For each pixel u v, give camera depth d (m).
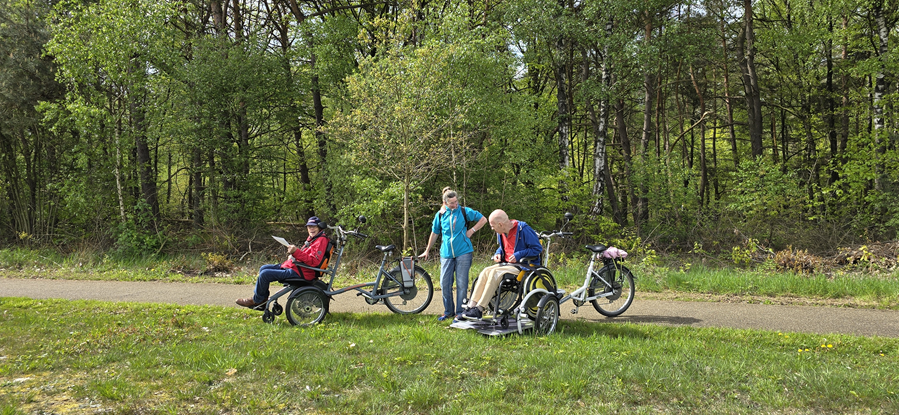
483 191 15.75
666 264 12.96
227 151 16.69
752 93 20.14
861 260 11.41
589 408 3.51
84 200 14.93
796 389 3.73
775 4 20.91
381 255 14.02
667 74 21.98
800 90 21.48
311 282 6.17
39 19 15.12
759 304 7.23
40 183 16.48
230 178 16.48
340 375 4.10
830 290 7.82
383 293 6.70
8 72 14.55
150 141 15.28
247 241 15.88
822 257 12.88
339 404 3.62
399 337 5.32
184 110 15.47
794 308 6.95
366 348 4.87
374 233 14.20
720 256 13.94
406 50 13.19
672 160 18.12
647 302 7.43
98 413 3.45
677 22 15.95
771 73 21.72
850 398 3.55
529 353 4.63
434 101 12.78
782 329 5.82
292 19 19.23
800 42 18.55
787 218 14.66
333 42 16.91
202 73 15.35
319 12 19.05
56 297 8.47
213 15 18.47
